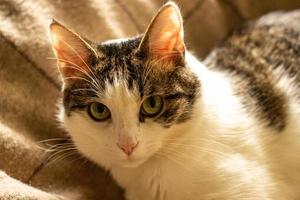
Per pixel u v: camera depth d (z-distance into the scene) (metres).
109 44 0.48
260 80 0.54
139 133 0.45
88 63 0.47
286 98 0.54
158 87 0.46
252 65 0.55
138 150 0.45
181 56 0.47
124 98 0.45
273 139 0.53
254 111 0.52
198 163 0.47
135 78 0.45
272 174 0.51
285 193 0.52
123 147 0.44
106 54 0.47
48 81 0.54
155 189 0.49
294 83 0.55
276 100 0.53
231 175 0.47
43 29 0.54
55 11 0.55
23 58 0.53
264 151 0.51
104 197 0.53
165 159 0.48
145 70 0.46
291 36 0.57
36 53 0.53
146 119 0.45
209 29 0.65
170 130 0.46
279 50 0.56
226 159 0.48
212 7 0.65
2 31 0.52
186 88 0.47
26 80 0.53
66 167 0.52
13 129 0.51
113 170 0.51
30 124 0.52
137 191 0.50
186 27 0.63
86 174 0.53
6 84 0.51
